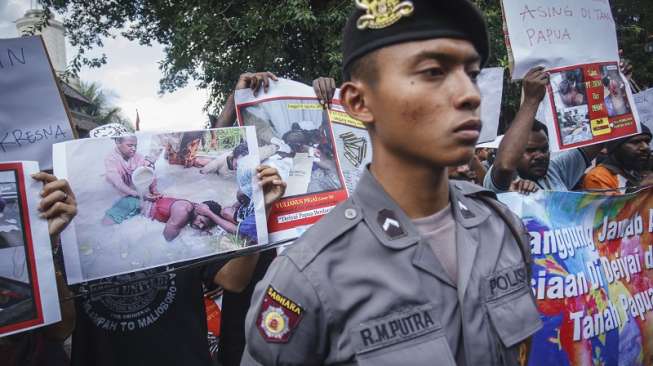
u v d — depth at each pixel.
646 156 3.15
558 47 2.37
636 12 8.70
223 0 8.38
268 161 1.96
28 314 1.45
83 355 1.82
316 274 0.93
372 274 0.92
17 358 1.70
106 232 1.65
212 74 8.73
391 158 0.96
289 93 2.05
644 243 2.30
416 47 0.86
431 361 0.88
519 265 1.05
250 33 7.82
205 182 1.79
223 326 2.41
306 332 0.94
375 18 0.88
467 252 0.97
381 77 0.89
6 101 1.67
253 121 2.00
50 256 1.49
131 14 9.57
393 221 0.96
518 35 2.34
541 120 2.62
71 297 1.65
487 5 7.53
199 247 1.75
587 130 2.39
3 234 1.45
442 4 0.87
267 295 0.98
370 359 0.89
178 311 1.90
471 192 1.12
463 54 0.87
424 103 0.86
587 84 2.41
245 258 2.00
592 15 2.48
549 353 2.04
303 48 8.49
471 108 0.87
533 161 2.60
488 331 0.94
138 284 1.88
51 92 1.72
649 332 2.27
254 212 1.84
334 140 2.07
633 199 2.26
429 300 0.92
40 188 1.50
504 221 1.10
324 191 2.00
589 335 2.11
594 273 2.14
